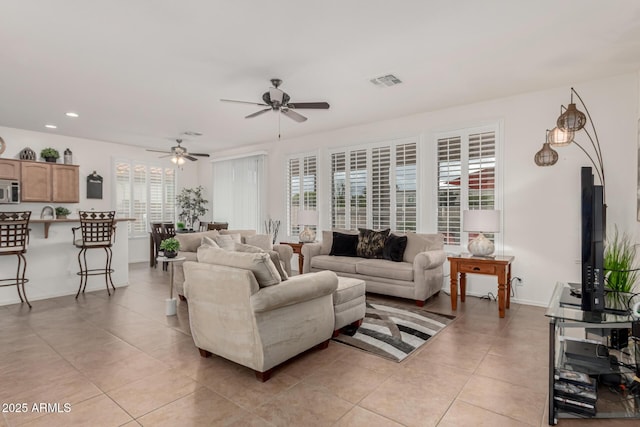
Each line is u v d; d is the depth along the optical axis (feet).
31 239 14.48
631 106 11.83
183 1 7.68
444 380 7.72
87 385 7.47
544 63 10.96
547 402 6.84
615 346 7.73
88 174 22.57
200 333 8.78
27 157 19.66
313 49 9.96
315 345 9.09
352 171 19.08
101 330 10.89
